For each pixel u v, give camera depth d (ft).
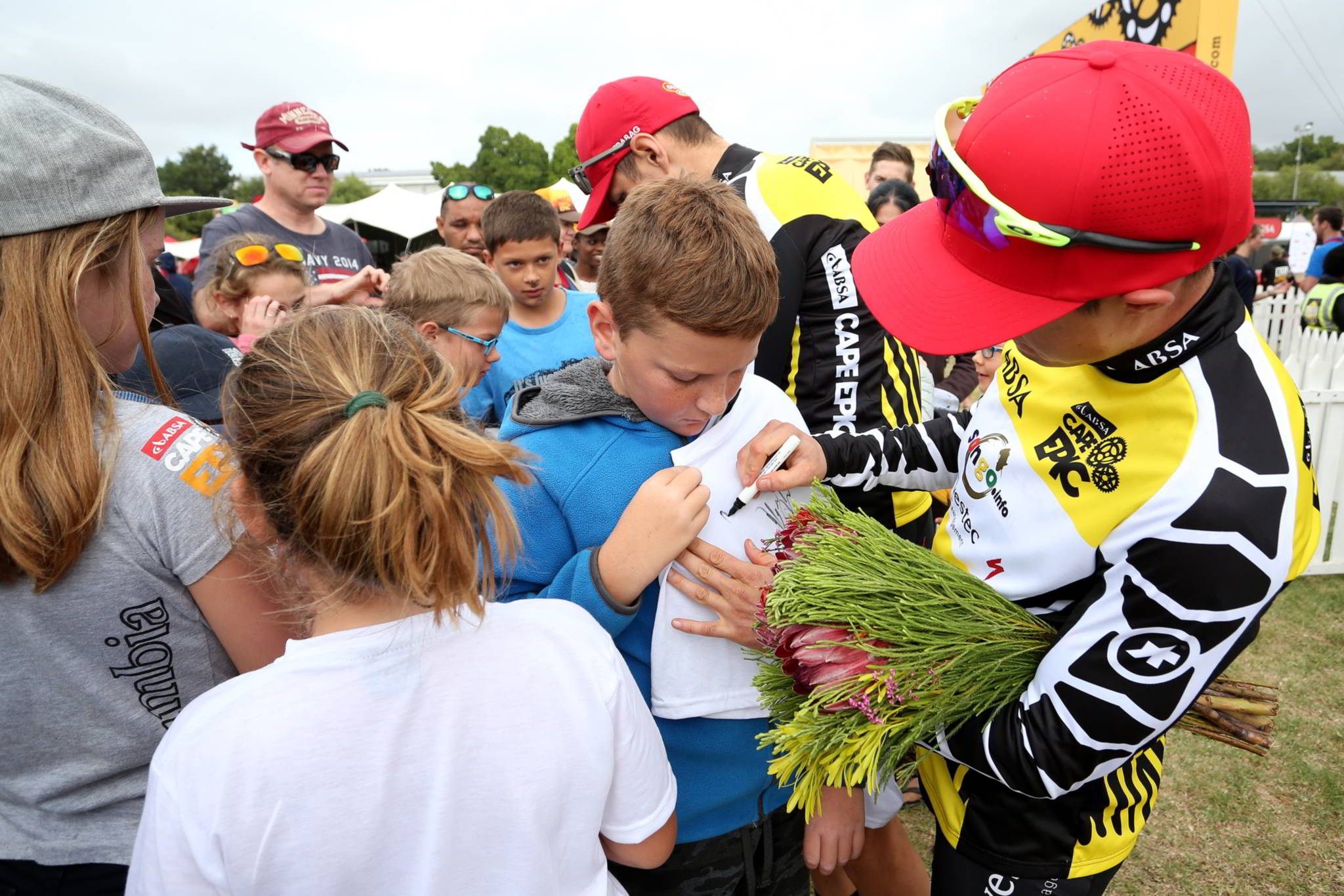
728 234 3.72
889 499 6.05
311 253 13.12
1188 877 7.55
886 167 18.40
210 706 2.76
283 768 2.68
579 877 3.23
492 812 2.94
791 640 3.80
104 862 3.52
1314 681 10.46
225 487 3.27
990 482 4.08
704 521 4.04
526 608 3.25
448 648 2.96
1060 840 3.93
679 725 4.47
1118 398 3.46
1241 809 8.35
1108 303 3.17
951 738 3.93
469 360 8.42
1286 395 3.24
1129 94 2.91
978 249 3.39
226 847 2.64
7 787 3.44
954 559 4.34
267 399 2.85
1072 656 3.42
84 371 3.18
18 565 3.09
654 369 3.95
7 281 3.04
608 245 4.02
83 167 3.19
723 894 4.79
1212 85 2.97
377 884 2.85
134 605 3.37
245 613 3.58
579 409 4.39
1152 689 3.22
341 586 2.82
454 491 2.74
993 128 3.15
